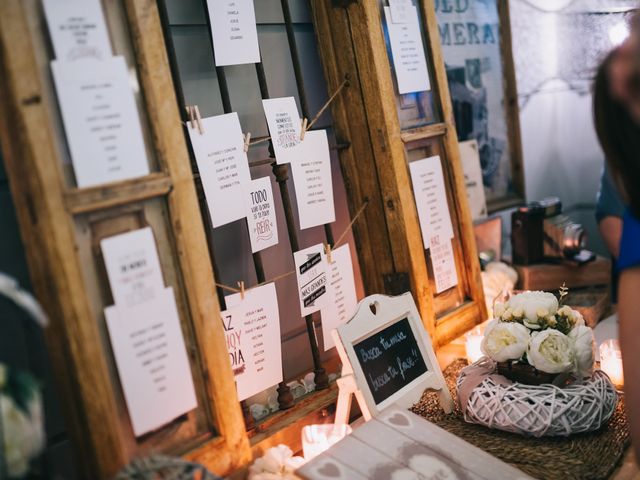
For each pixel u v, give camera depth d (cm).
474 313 213
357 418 178
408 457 133
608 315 236
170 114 132
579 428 148
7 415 89
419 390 161
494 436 154
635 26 107
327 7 187
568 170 341
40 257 113
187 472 110
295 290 195
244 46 165
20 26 110
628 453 146
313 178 179
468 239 213
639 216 111
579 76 323
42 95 112
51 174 112
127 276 123
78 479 118
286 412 166
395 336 163
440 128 205
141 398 123
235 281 180
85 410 114
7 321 129
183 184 132
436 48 208
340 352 150
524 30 301
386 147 185
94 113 121
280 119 170
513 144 292
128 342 122
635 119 104
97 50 122
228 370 138
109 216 122
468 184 262
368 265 197
